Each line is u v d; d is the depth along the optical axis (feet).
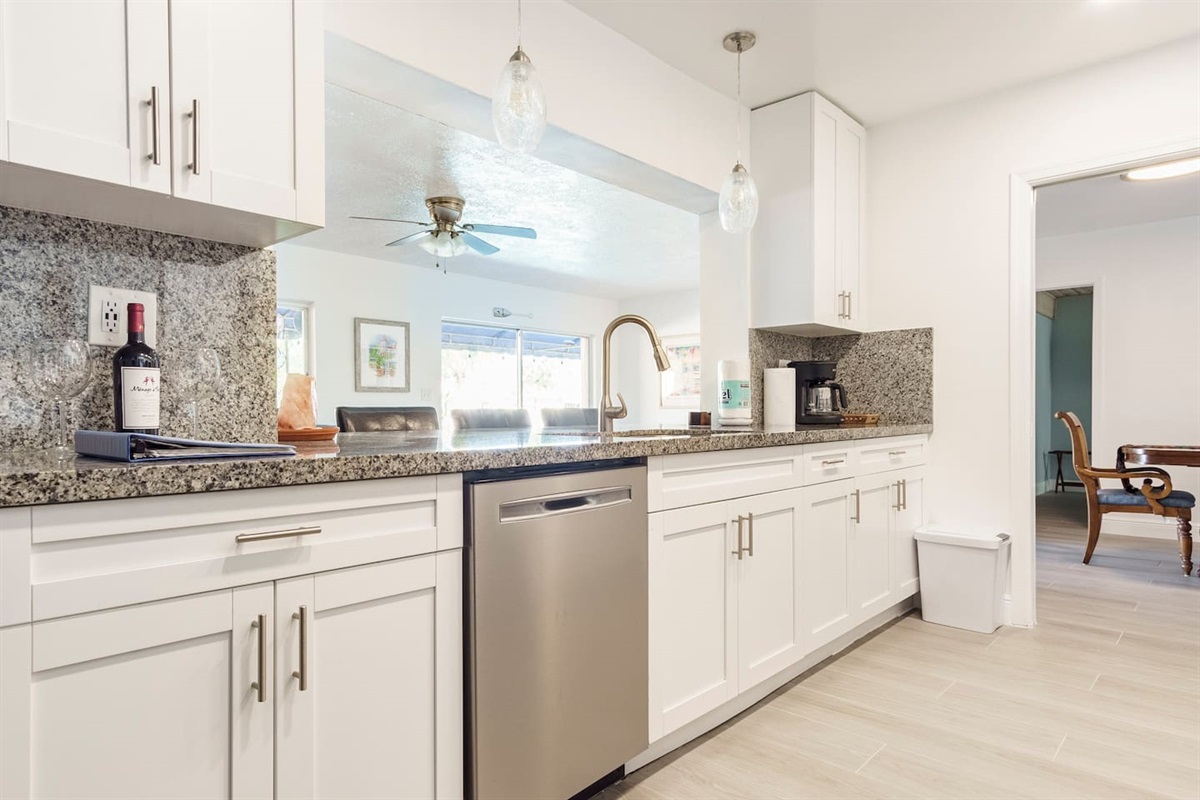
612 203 13.83
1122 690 7.20
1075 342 25.52
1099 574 12.41
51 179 3.45
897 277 10.62
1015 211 9.51
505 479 4.42
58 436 4.11
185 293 4.66
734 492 6.40
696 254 18.48
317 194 4.36
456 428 13.69
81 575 2.79
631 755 5.25
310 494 3.50
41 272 4.08
